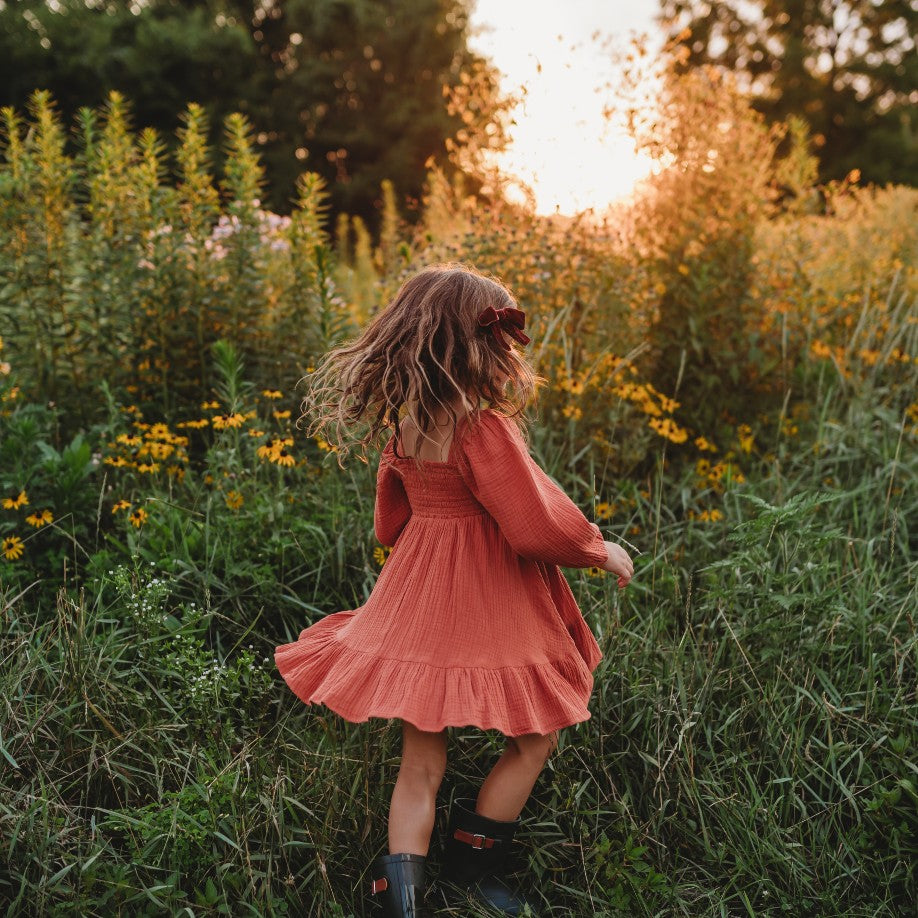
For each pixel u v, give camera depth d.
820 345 4.36
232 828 1.96
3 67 18.45
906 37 23.70
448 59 21.48
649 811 2.23
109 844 1.94
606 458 3.52
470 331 1.91
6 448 2.95
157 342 3.91
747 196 4.32
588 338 3.84
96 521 2.98
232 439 3.37
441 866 2.09
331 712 2.40
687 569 3.17
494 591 1.89
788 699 2.49
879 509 3.45
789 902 2.04
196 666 2.31
